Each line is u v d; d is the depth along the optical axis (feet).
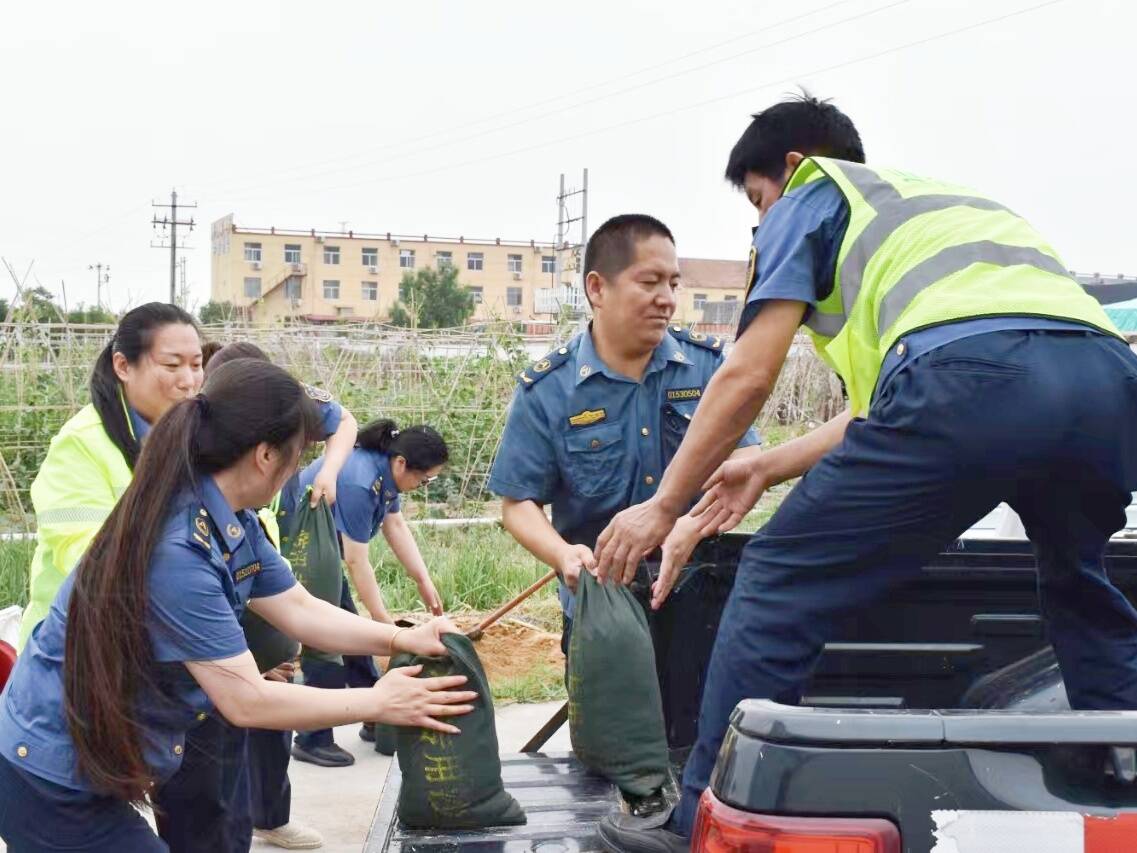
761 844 4.99
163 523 7.54
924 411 6.98
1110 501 7.45
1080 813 4.97
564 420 11.31
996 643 10.24
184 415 7.73
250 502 8.08
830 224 7.93
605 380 11.29
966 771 4.99
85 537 9.61
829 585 7.38
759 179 9.00
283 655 10.31
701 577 10.55
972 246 7.49
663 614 10.50
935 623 10.23
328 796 16.38
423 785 8.55
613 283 10.96
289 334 45.65
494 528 34.40
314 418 8.09
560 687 21.58
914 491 7.09
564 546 10.66
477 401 43.39
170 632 7.50
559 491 11.66
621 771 9.34
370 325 47.78
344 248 292.61
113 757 7.47
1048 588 8.09
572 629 9.87
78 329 40.09
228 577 7.95
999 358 6.97
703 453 8.18
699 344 11.66
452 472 42.50
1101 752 5.05
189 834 9.75
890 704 10.07
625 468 11.33
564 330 47.60
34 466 36.65
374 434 17.89
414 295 49.49
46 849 7.84
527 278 302.45
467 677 8.64
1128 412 7.23
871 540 7.22
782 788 5.00
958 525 7.32
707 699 7.65
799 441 9.42
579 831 8.54
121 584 7.41
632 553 8.59
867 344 7.71
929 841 4.97
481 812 8.59
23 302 38.73
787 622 7.38
